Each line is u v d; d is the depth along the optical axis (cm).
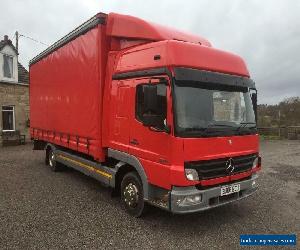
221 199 539
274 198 755
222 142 531
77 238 508
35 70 1130
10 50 1912
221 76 559
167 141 503
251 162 591
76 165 839
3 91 1870
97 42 660
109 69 652
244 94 595
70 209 645
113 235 523
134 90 578
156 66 530
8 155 1424
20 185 838
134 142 579
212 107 532
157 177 525
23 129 1992
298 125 2475
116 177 651
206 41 682
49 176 953
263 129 2545
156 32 584
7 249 465
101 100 664
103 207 661
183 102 501
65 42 840
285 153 1580
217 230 554
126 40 634
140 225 568
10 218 589
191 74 516
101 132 670
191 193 493
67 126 845
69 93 823
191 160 491
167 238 517
